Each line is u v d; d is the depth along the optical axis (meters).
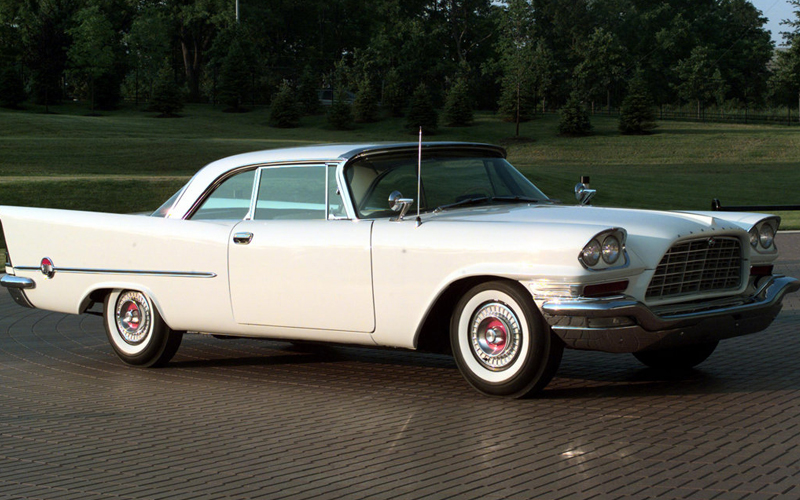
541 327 5.16
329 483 3.94
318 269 5.85
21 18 81.56
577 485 3.77
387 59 82.19
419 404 5.42
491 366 5.41
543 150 60.16
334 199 5.96
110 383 6.39
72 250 7.06
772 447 4.27
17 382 6.46
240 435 4.84
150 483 4.02
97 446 4.70
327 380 6.26
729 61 100.50
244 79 76.25
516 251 5.10
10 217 7.43
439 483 3.87
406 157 6.07
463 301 5.45
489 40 97.38
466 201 5.98
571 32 87.62
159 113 74.12
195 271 6.42
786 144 59.88
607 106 85.81
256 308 6.18
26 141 47.88
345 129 67.94
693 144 60.97
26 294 7.37
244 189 6.43
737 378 5.92
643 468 3.98
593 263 4.92
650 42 97.50
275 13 89.50
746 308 5.44
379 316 5.66
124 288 6.84
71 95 85.56
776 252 5.89
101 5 83.44
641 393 5.53
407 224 5.56
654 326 5.00
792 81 86.75
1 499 3.85
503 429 4.75
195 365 7.01
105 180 30.95
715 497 3.57
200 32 87.00
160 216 6.78
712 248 5.50
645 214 5.53
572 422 4.85
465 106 69.88
